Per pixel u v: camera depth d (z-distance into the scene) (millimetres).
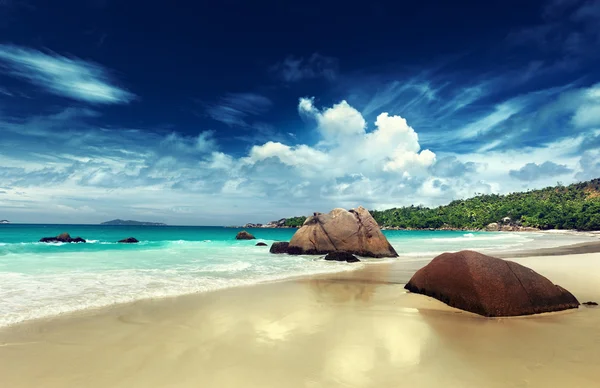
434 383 4328
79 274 12781
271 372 4656
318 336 6164
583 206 112062
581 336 6242
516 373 4633
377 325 6844
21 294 9273
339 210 24188
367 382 4352
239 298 9258
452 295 8531
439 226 147250
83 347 5590
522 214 128375
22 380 4414
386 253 22375
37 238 34531
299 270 15242
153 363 4965
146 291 9945
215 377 4516
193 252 23422
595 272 13711
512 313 7605
